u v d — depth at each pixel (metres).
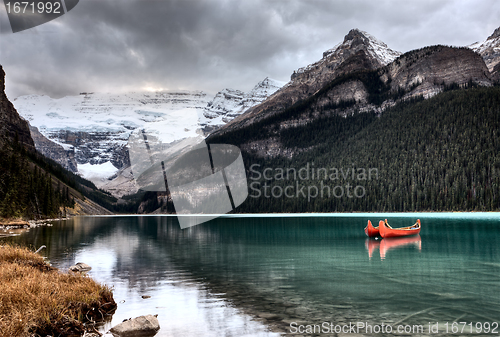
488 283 18.39
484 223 72.62
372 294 15.98
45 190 103.88
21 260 16.59
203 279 19.55
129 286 17.66
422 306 13.89
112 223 99.50
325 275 20.72
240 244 39.94
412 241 40.78
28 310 9.45
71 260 26.72
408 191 145.50
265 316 12.57
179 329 11.12
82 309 11.49
